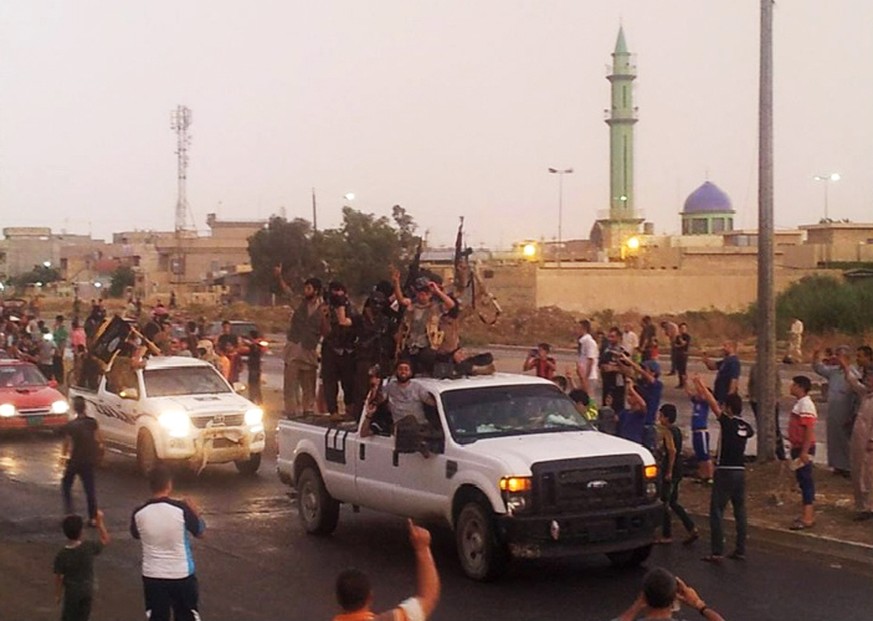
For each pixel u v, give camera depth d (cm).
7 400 2500
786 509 1498
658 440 1392
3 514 1662
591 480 1196
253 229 13475
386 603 1155
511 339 5794
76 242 17412
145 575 929
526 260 8106
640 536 1214
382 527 1551
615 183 11425
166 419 1919
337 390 1641
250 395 2817
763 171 1712
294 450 1532
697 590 1166
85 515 1652
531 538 1166
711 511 1299
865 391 1462
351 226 7781
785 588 1171
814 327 5416
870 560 1289
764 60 1720
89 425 1538
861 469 1423
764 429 1695
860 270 7150
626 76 11350
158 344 2442
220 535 1505
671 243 9319
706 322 6272
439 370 1368
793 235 9525
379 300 1546
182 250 12238
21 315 4275
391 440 1355
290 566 1324
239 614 1117
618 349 2153
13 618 1112
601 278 7462
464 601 1145
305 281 1856
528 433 1290
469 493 1234
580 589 1191
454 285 1559
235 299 10088
